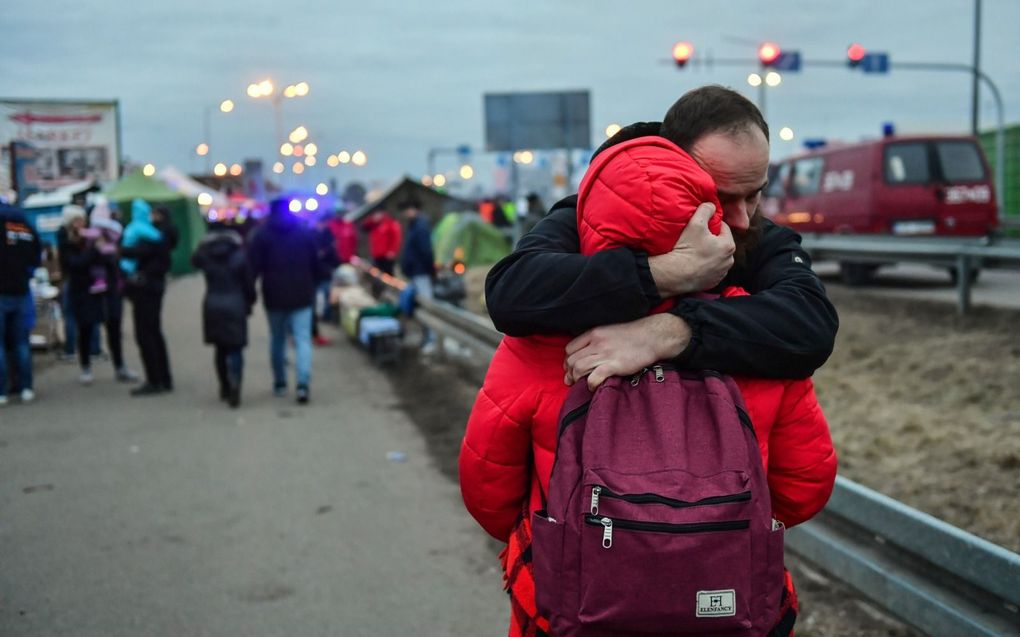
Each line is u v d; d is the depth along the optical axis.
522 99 16.03
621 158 1.72
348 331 13.59
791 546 3.83
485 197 48.12
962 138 16.03
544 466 1.79
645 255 1.68
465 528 5.21
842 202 16.72
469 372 10.23
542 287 1.70
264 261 9.01
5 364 8.97
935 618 2.85
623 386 1.68
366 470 6.44
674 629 1.49
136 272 9.38
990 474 5.36
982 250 10.03
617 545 1.48
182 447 7.16
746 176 1.76
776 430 1.80
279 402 9.05
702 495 1.50
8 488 6.04
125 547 4.91
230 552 4.84
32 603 4.18
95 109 26.39
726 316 1.67
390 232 15.89
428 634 3.87
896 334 10.02
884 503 3.13
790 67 25.33
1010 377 7.49
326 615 4.05
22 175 16.44
